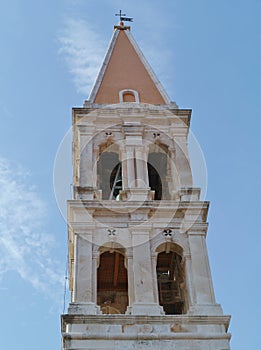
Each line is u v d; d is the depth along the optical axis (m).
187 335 40.97
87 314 41.91
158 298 44.84
